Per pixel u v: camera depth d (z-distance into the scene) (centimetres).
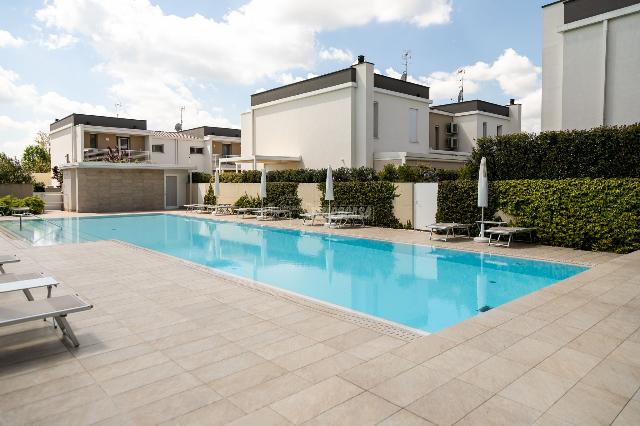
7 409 345
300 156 2589
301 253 1259
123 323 560
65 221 2142
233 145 4297
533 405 325
